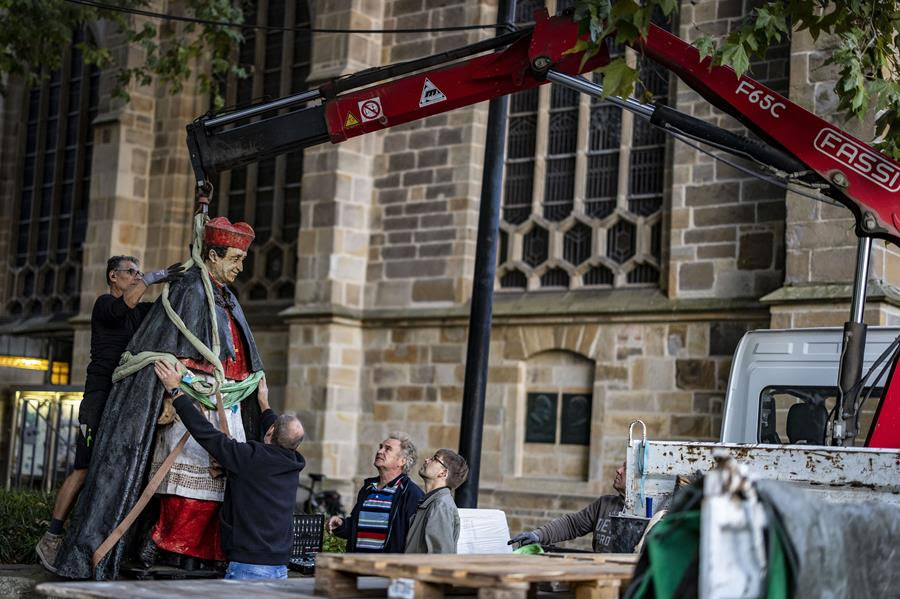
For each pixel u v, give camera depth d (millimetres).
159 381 10094
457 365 25750
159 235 32312
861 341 11320
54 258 36062
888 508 6098
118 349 11156
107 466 9945
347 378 26891
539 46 12180
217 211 31453
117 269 11281
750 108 11852
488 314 15125
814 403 14984
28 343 34625
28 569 11664
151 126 32812
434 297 26375
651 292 23766
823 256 20406
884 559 6012
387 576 6668
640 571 5602
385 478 11766
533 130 26109
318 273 27094
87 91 35875
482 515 11547
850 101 13109
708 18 22781
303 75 30125
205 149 12570
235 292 30406
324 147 27328
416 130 27062
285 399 27188
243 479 9625
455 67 12578
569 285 25031
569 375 24375
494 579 6172
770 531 5285
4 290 37281
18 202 37469
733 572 5160
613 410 23422
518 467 24719
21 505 15781
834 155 11617
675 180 23125
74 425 27969
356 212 27344
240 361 10641
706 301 22391
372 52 27547
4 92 23078
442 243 26406
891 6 12938
